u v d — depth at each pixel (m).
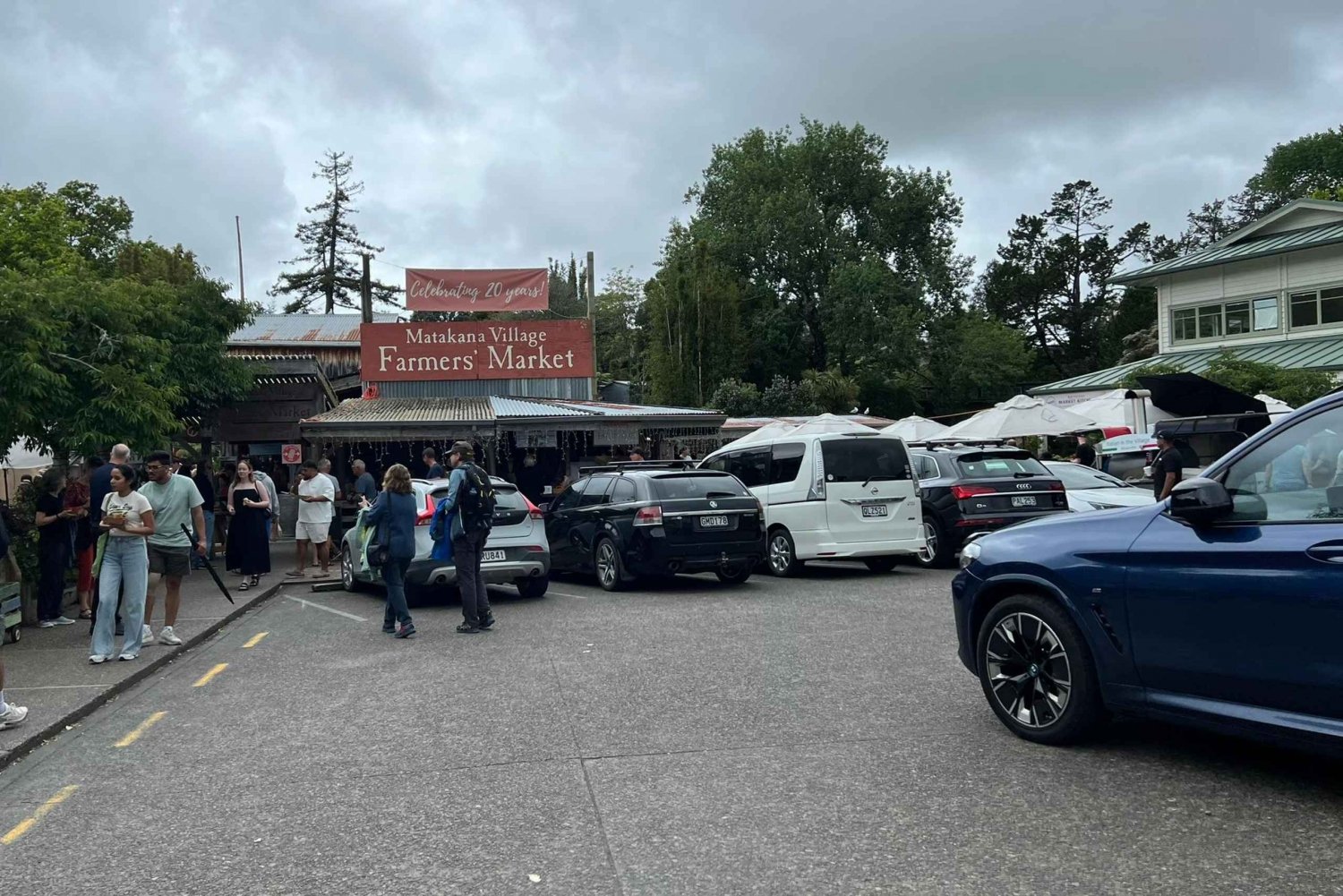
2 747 6.30
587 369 26.95
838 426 22.66
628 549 13.52
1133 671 5.22
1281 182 63.78
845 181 57.94
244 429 23.61
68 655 9.46
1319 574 4.42
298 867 4.32
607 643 9.60
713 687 7.46
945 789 5.03
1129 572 5.20
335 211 64.38
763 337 55.72
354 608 13.12
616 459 25.66
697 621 10.77
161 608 12.89
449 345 26.59
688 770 5.48
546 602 13.05
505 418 22.09
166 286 19.30
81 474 11.90
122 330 14.02
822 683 7.46
